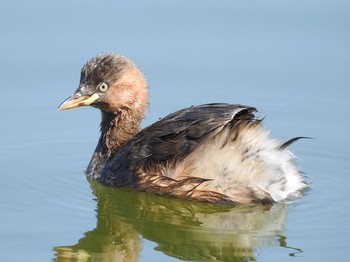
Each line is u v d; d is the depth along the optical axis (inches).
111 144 689.6
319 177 670.5
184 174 608.4
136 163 633.6
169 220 615.2
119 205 639.1
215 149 599.2
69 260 547.8
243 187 597.6
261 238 572.1
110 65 682.8
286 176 609.6
